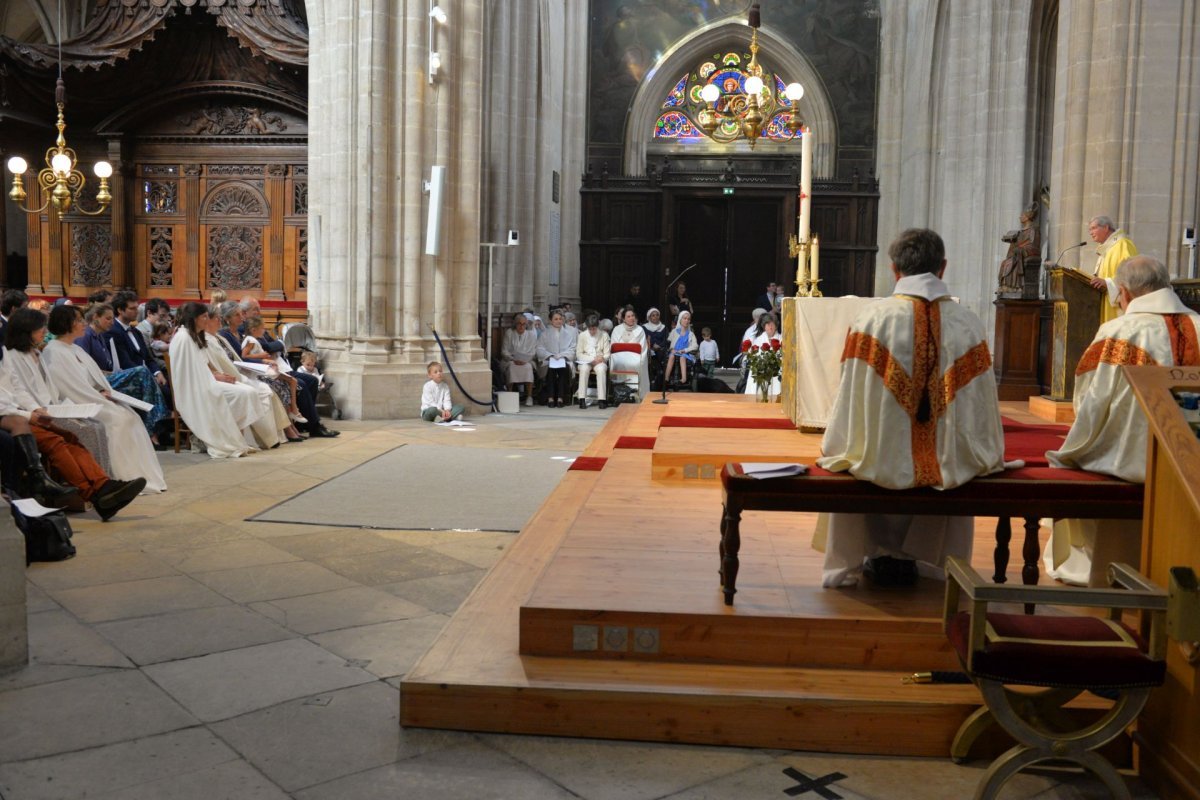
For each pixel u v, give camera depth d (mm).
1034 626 3326
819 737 3775
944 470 4008
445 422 13352
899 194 23906
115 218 17969
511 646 4324
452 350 14391
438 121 13852
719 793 3428
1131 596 3129
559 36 22875
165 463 9758
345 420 13430
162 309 11867
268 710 4012
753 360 10109
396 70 13539
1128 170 11789
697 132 25469
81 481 7176
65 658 4531
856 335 4152
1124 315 4652
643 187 24594
